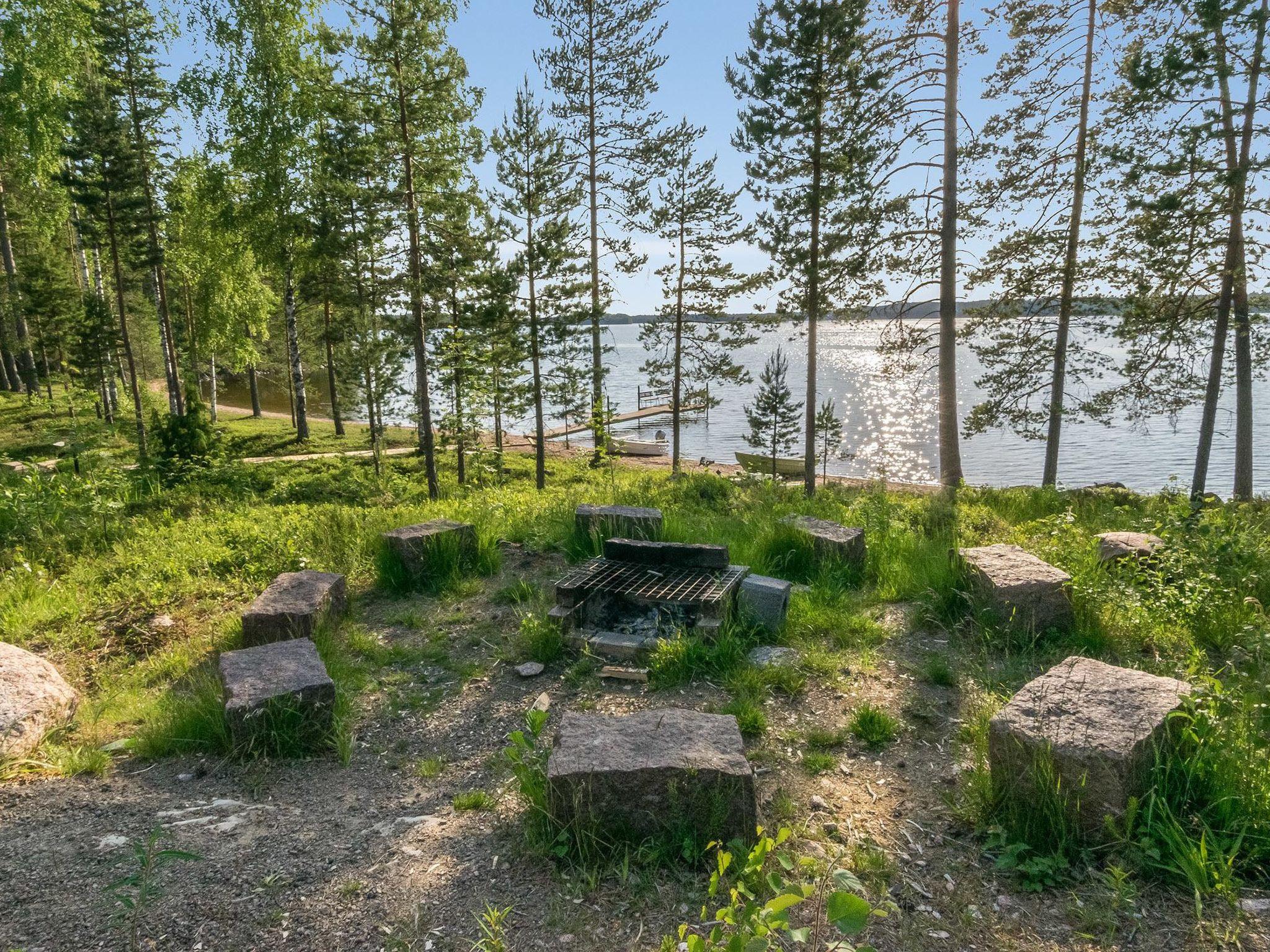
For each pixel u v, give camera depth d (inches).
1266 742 126.2
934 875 112.7
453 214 728.3
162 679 203.9
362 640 220.1
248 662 176.7
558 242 822.5
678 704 179.6
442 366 836.0
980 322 711.1
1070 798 115.8
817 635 219.3
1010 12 661.9
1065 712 126.6
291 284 1140.5
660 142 947.3
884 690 183.2
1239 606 211.3
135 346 1847.9
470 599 258.1
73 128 899.4
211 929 99.0
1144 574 229.1
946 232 604.1
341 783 148.9
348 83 657.6
